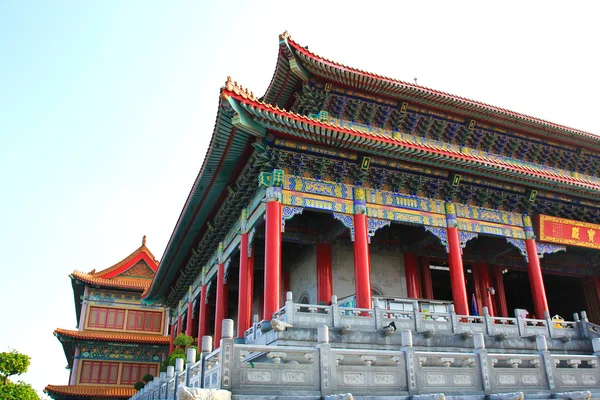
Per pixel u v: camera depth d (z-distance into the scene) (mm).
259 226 29484
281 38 27453
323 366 14523
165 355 61156
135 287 63406
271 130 23734
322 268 30719
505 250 34219
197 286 43875
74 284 63062
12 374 37875
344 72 29312
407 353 15570
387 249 32906
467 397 15477
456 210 29344
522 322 25219
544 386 17016
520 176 28422
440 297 39750
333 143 25000
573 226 31922
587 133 35750
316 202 25781
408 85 30969
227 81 22062
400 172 27625
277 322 19766
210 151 25750
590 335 26328
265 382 13875
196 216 34312
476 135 34719
